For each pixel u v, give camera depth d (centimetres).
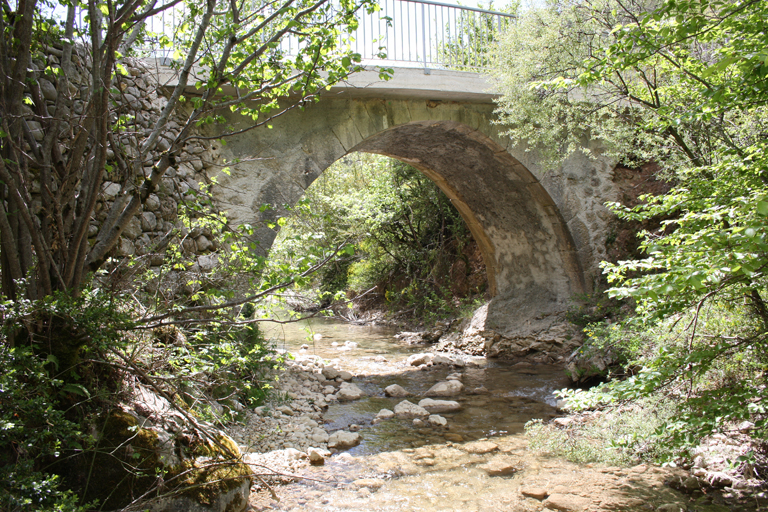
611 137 738
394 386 757
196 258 621
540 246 1082
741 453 400
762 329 354
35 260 342
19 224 333
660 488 400
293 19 395
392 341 1285
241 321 403
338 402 705
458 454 499
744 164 330
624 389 313
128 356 348
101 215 546
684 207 334
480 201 1142
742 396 304
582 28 701
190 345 434
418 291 1503
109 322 316
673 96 480
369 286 1717
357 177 1808
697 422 309
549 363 959
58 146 359
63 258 341
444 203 1482
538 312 1079
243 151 719
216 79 397
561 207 982
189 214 487
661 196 353
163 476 312
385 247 1616
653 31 331
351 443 529
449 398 726
